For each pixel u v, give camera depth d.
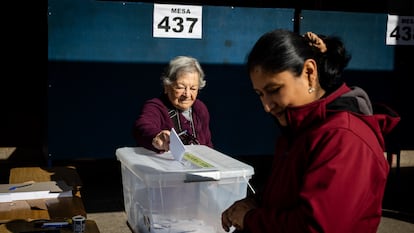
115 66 4.88
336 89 1.47
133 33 4.86
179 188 1.92
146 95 4.96
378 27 5.33
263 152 5.30
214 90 5.10
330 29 5.23
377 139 1.42
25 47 5.77
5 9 5.73
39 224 2.16
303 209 1.32
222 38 5.04
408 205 5.34
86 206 4.97
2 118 5.78
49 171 2.95
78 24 4.76
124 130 4.96
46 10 5.08
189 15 4.89
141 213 2.01
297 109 1.42
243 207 1.62
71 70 4.80
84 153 4.90
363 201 1.32
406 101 5.54
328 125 1.38
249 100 5.19
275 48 1.39
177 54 4.97
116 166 5.82
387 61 5.42
